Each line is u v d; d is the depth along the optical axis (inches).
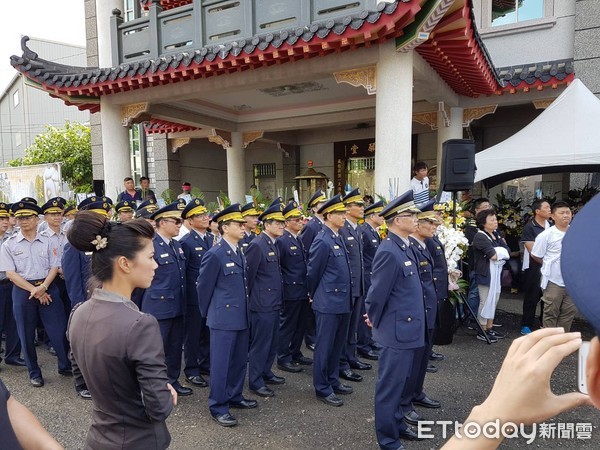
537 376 26.4
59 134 777.6
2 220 223.5
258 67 286.2
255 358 172.9
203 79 308.2
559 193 393.7
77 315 78.4
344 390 172.1
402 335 126.3
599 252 19.0
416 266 135.2
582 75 341.7
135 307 80.1
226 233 157.2
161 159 514.0
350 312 170.4
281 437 141.1
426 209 155.9
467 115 361.7
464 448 27.8
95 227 78.5
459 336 235.3
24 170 466.6
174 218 175.5
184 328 187.5
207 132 475.5
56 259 193.2
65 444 141.7
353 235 193.2
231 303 151.2
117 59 344.8
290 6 270.8
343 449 133.5
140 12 530.0
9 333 210.2
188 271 192.1
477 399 163.8
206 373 199.0
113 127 347.9
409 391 146.0
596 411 149.0
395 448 127.3
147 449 75.0
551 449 129.8
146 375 71.4
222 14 296.4
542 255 200.4
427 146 459.2
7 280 206.5
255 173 581.9
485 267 227.9
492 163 284.8
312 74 273.6
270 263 174.9
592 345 23.6
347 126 508.1
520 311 277.7
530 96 340.2
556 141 269.4
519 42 384.5
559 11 367.2
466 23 229.3
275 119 450.3
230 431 145.4
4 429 46.2
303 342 246.1
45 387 185.8
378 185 254.8
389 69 244.1
